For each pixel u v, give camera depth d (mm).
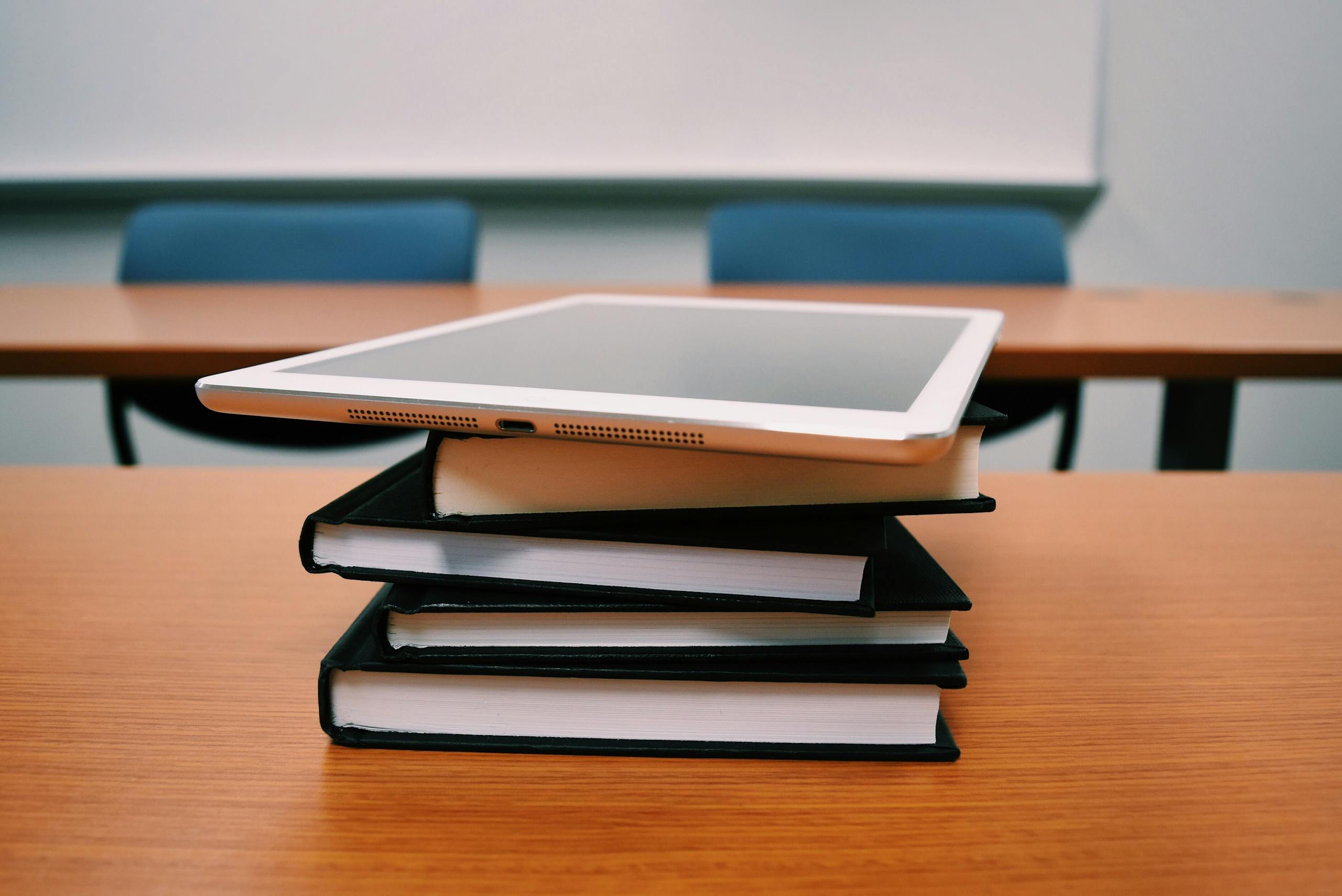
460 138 1930
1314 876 199
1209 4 1905
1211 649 308
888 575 270
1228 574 371
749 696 251
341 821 222
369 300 1065
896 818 222
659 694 253
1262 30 1930
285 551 402
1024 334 824
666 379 250
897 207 1891
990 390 1367
